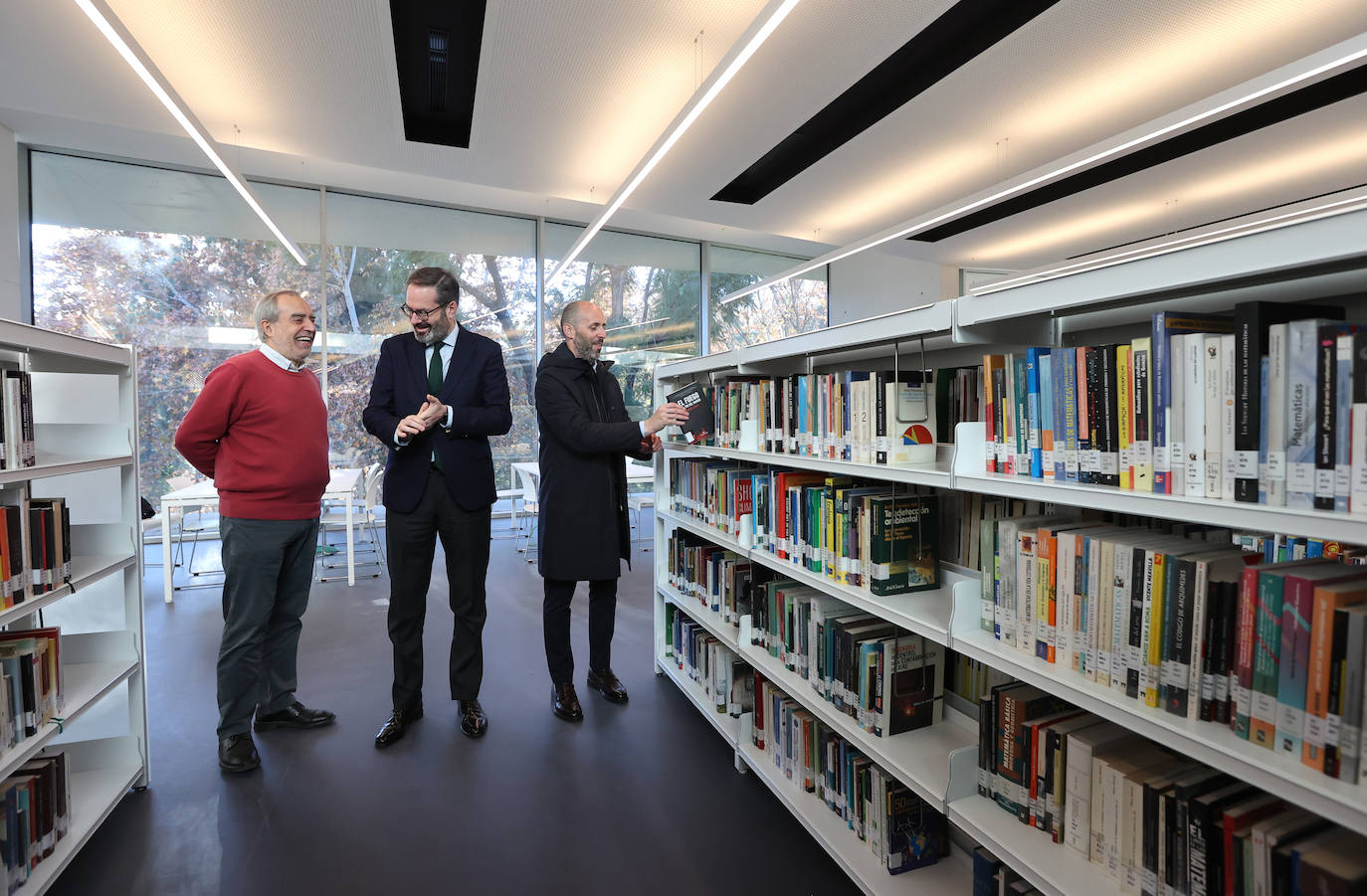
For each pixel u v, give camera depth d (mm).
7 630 1817
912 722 1604
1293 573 831
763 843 1778
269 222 4805
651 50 3516
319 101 3928
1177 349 947
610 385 2707
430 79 4109
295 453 2162
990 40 3557
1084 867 1118
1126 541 1047
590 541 2475
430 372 2340
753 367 2508
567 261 6078
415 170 5039
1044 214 6234
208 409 2029
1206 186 5512
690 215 6258
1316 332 784
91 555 1984
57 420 1973
